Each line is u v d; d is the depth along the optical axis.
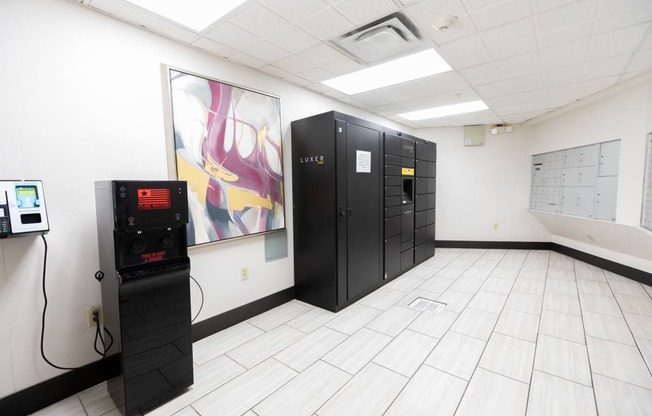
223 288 2.64
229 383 1.92
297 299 3.34
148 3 1.81
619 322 2.68
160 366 1.71
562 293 3.42
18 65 1.60
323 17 2.01
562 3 1.86
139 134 2.09
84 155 1.85
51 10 1.70
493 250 5.73
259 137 2.87
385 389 1.84
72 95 1.79
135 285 1.61
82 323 1.87
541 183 5.16
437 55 2.64
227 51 2.47
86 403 1.76
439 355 2.21
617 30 2.18
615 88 3.40
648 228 3.19
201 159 2.41
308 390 1.85
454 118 5.19
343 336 2.51
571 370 1.99
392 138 3.81
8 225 1.46
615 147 3.61
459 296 3.39
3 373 1.61
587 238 4.58
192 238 2.37
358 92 3.65
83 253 1.86
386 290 3.60
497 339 2.42
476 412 1.64
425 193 4.81
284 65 2.79
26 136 1.64
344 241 3.03
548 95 3.82
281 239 3.17
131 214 1.58
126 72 2.02
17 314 1.65
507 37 2.29
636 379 1.89
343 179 2.98
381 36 2.28
